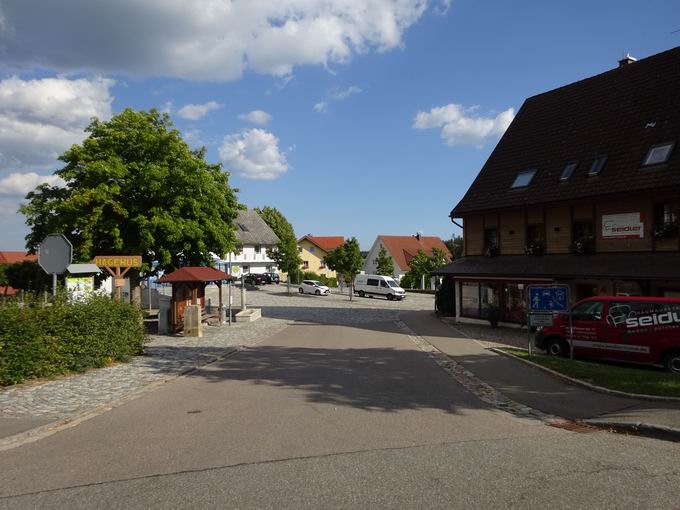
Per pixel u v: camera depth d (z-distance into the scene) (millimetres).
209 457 6223
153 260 29125
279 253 64312
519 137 29156
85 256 26297
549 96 29969
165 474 5637
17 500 4969
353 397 9875
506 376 12000
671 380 10391
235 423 7902
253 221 78062
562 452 6375
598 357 14469
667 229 19641
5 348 10609
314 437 7082
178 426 7758
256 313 30859
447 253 78562
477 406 9156
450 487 5156
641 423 7355
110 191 25734
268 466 5848
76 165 27391
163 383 11273
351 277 61688
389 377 12109
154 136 27797
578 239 22828
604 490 5070
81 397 9734
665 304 13477
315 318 31516
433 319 30172
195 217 28406
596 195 21719
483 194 27797
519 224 25688
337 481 5344
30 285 29703
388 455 6246
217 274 25359
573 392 10047
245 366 13836
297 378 11992
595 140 24359
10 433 7281
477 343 18844
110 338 13633
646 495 4945
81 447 6754
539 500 4824
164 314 22812
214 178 31734
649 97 23750
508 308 25141
